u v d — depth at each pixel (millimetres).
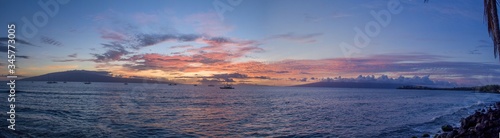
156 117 31062
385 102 65500
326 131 22281
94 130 21188
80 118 28594
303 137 19797
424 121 28812
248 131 22391
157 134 20500
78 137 18297
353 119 30453
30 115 28625
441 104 59969
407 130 22516
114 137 18797
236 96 87188
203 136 20078
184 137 19578
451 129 20891
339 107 48156
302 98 79812
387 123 27266
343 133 21297
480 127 15016
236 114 35375
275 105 51906
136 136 19484
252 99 71812
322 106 50219
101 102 51344
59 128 21469
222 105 50750
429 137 18750
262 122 27859
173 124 25828
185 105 49344
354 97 90812
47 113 31328
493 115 18734
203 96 83188
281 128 23906
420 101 72438
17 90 75688
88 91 90562
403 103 62656
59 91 82562
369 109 44469
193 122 27547
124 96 71750
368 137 19594
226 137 19781
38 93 68750
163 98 68875
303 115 34469
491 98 93438
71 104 44656
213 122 27703
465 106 53281
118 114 33250
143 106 45531
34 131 19562
